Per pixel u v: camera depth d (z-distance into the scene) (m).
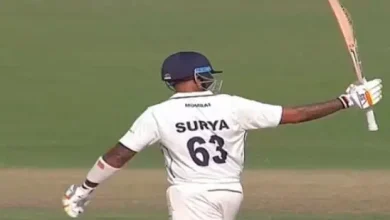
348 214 45.44
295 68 103.12
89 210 45.53
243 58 106.88
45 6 127.44
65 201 20.62
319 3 127.00
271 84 97.75
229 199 19.92
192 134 19.97
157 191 51.81
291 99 93.50
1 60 105.88
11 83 97.06
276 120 20.09
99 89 95.31
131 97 92.56
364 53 107.00
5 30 117.12
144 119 20.17
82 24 119.94
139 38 114.75
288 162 65.25
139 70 102.38
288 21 120.31
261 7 126.19
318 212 45.88
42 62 105.44
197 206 19.83
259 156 67.88
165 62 20.64
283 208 46.97
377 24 117.56
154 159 64.75
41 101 90.62
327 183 55.34
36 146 72.88
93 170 20.31
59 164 64.56
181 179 19.95
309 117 20.20
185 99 20.28
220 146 20.00
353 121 79.31
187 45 112.44
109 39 114.50
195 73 20.33
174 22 120.62
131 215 44.22
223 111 20.12
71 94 93.31
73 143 74.69
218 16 122.75
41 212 44.91
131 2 128.75
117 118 85.06
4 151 70.00
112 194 50.56
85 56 107.81
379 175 58.75
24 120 83.56
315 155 68.31
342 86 97.00
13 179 56.66
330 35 114.62
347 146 72.19
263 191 52.16
